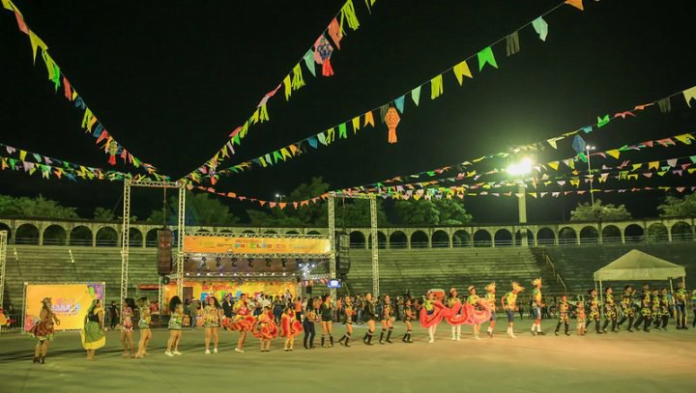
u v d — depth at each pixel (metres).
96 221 48.19
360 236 63.88
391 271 50.22
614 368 12.59
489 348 16.95
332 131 17.92
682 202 59.03
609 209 64.00
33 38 9.62
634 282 47.25
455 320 19.75
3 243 28.88
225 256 32.66
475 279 49.41
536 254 52.59
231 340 21.47
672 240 55.53
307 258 34.62
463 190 34.91
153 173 26.78
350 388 10.40
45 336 14.81
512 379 11.17
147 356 16.17
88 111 15.21
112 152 19.28
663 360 13.96
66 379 11.81
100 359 15.48
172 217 63.34
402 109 13.77
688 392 9.70
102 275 43.53
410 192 35.28
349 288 47.25
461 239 65.75
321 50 10.87
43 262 43.09
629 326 23.06
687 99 13.24
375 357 15.26
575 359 14.22
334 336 22.77
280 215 64.81
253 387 10.63
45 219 46.81
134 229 55.16
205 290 35.59
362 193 35.88
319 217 65.25
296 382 11.17
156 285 36.91
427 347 17.64
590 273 49.41
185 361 14.91
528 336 21.03
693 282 46.19
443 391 9.97
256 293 36.56
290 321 17.80
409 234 55.91
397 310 36.09
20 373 12.79
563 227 56.34
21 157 19.20
